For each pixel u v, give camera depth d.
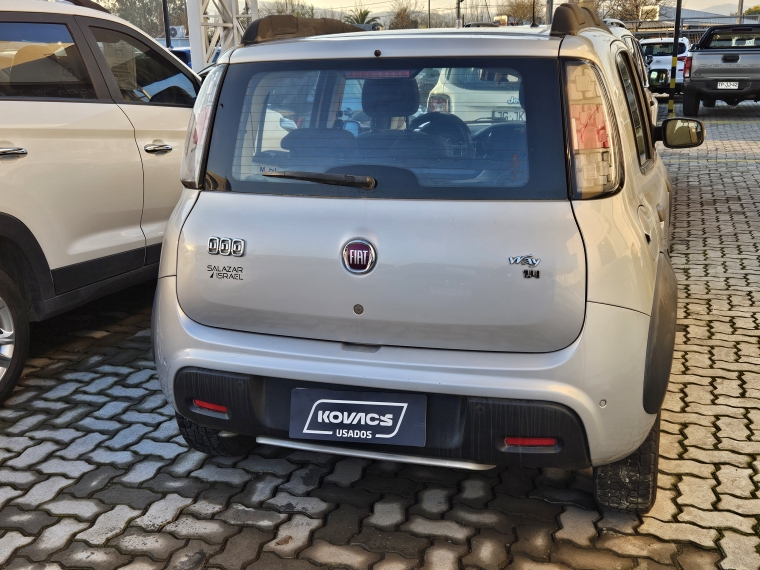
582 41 2.28
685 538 2.49
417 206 2.21
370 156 2.28
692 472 2.92
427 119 2.25
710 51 15.53
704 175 9.89
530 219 2.13
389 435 2.28
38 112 3.72
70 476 2.97
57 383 3.87
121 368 4.06
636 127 3.02
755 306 4.91
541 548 2.45
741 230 7.02
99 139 4.08
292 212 2.32
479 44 2.26
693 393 3.63
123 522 2.65
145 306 5.12
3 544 2.53
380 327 2.26
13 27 3.79
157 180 4.52
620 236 2.18
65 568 2.40
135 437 3.30
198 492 2.85
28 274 3.72
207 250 2.41
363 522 2.63
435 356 2.22
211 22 12.36
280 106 2.38
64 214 3.86
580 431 2.16
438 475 2.95
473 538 2.52
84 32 4.19
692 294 5.18
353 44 2.36
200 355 2.42
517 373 2.15
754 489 2.79
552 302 2.11
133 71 4.52
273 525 2.62
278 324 2.37
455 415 2.24
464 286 2.16
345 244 2.24
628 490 2.52
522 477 2.91
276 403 2.40
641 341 2.19
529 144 2.18
